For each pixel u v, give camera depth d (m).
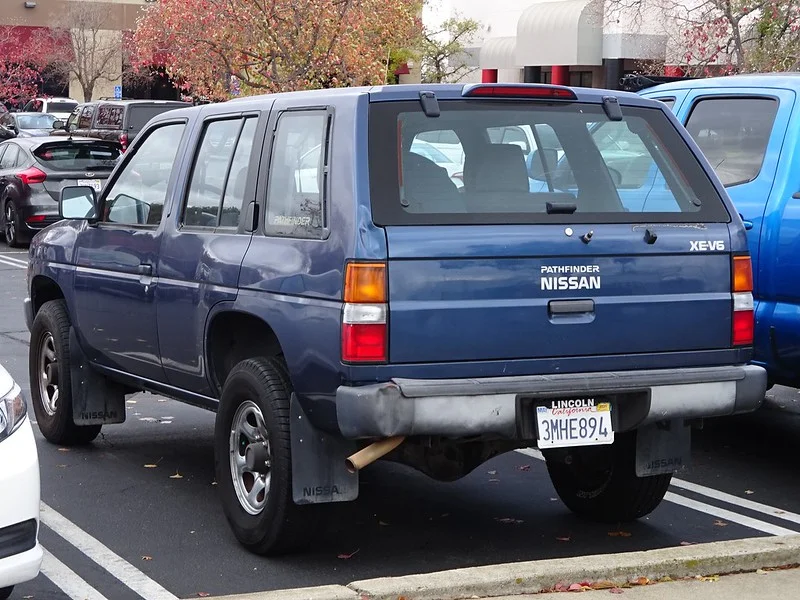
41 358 8.28
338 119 5.53
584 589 5.27
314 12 24.14
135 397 10.03
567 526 6.54
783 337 7.28
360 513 6.77
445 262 5.28
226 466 6.00
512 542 6.24
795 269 7.19
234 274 5.99
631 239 5.64
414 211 5.32
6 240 22.75
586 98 5.97
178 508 6.81
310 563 5.85
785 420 9.36
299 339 5.46
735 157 7.92
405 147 5.48
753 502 7.07
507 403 5.31
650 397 5.57
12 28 50.88
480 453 5.86
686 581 5.40
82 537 6.27
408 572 5.73
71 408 8.03
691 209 5.88
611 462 6.34
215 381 6.35
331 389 5.31
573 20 38.16
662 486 6.33
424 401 5.17
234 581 5.59
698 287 5.79
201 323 6.29
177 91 52.81
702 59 20.34
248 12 24.22
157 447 8.30
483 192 5.53
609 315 5.57
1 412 4.73
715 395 5.71
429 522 6.59
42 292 8.47
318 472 5.58
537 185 5.66
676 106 8.61
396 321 5.19
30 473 4.73
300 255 5.54
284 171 5.88
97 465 7.78
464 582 5.16
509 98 5.80
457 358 5.29
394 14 27.50
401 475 7.66
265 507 5.72
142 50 28.41
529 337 5.41
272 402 5.62
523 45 40.88
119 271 7.18
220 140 6.53
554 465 6.69
